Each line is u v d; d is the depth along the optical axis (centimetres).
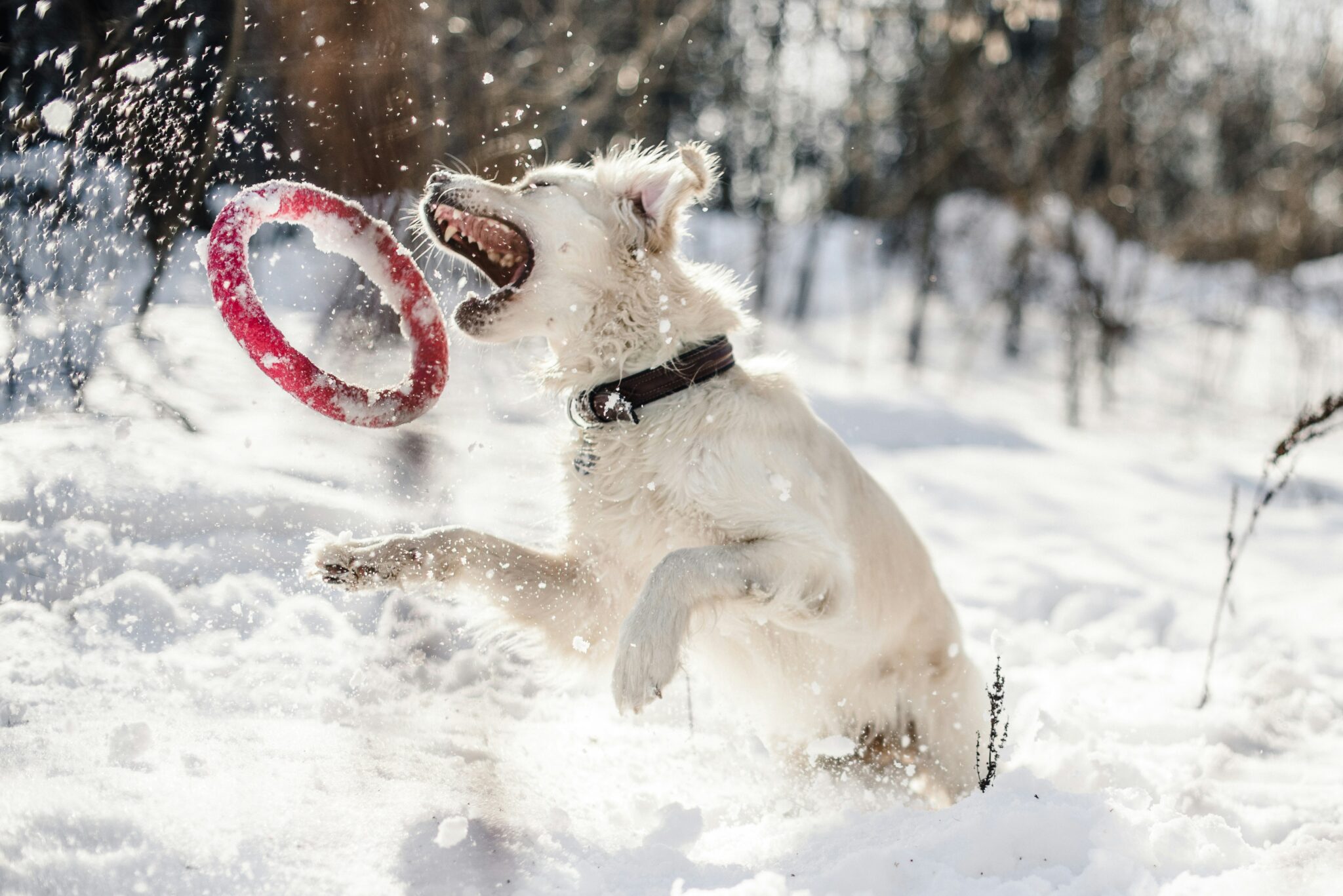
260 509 507
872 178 2020
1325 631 566
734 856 280
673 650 310
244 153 504
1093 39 1777
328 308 705
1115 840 273
